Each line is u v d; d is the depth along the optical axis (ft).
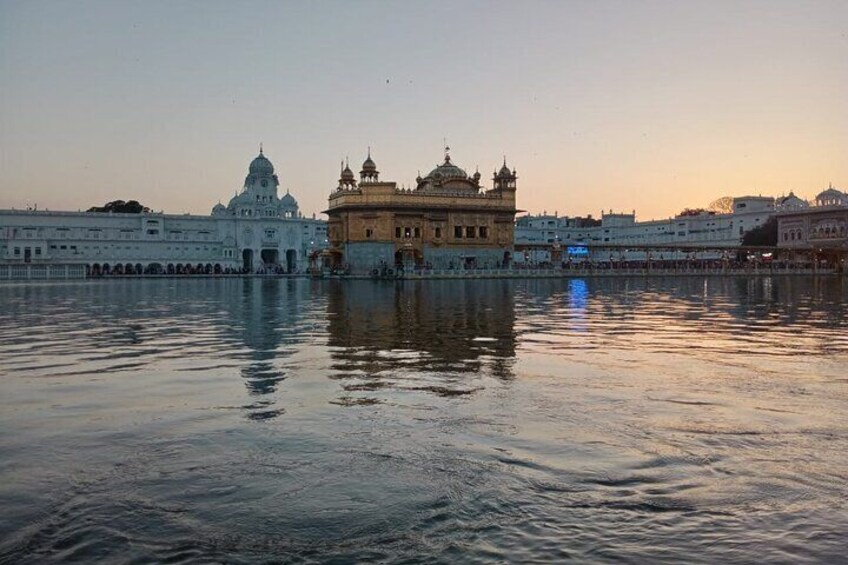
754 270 291.79
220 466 18.85
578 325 62.54
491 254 273.75
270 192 441.68
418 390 29.91
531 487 17.17
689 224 467.52
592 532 14.53
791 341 49.47
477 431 22.61
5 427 23.31
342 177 279.69
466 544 13.93
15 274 285.64
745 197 437.17
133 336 53.72
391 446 20.79
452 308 87.20
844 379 32.86
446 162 291.79
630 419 24.34
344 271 257.14
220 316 75.00
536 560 13.28
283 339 50.78
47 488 17.15
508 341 49.19
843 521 15.14
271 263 435.53
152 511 15.67
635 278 259.60
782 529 14.70
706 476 18.03
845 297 118.93
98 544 14.01
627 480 17.71
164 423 23.82
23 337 53.26
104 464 19.08
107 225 385.91
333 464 18.98
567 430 22.75
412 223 262.47
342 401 27.55
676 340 50.11
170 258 397.19
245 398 28.30
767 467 18.76
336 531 14.56
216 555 13.51
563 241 492.13
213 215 430.20
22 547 13.87
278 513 15.51
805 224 371.15
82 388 30.86
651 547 13.84
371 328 59.31
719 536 14.35
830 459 19.49
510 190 277.03
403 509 15.72
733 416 24.77
